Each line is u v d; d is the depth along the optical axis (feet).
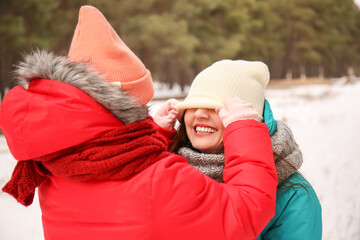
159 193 3.33
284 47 210.18
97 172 3.29
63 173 3.35
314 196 4.53
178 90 129.80
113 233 3.39
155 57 99.91
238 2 126.41
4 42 50.93
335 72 280.72
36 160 3.48
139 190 3.34
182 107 4.75
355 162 20.93
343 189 15.53
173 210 3.33
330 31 228.43
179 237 3.38
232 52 110.11
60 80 3.43
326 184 16.31
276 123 4.89
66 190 3.62
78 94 3.32
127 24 91.81
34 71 3.51
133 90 4.02
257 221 3.57
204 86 4.73
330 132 34.12
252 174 3.69
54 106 3.16
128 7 90.89
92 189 3.47
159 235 3.37
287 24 207.92
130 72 4.03
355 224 11.80
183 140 5.34
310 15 208.54
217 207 3.47
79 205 3.54
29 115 3.18
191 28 105.81
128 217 3.34
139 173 3.41
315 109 57.98
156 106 33.24
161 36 93.50
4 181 17.11
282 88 138.21
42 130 3.14
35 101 3.21
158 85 144.36
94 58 3.89
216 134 4.73
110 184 3.43
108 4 88.99
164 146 3.74
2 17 49.85
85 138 3.27
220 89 4.63
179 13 101.24
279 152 4.33
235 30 118.11
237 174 3.78
